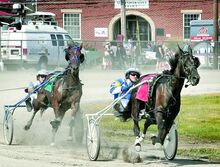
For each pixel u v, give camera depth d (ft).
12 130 60.13
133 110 51.08
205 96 95.96
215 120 73.20
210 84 116.57
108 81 118.93
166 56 144.46
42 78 64.13
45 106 61.72
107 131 67.00
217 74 139.13
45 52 142.92
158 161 50.31
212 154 54.34
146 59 146.00
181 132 65.62
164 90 48.14
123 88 52.47
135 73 53.01
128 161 50.01
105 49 148.25
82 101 89.35
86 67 143.13
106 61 146.92
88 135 51.01
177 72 48.24
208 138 62.90
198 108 82.74
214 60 153.89
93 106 84.17
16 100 91.04
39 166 46.62
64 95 58.13
